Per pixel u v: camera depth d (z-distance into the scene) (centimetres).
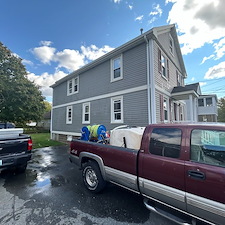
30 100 1151
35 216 236
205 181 156
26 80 1181
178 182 179
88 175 339
